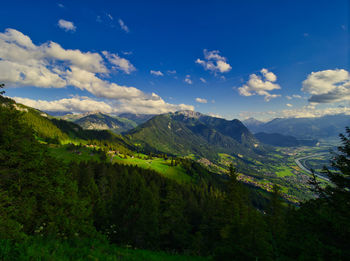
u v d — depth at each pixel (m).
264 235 14.50
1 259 5.79
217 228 33.53
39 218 11.12
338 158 12.56
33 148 13.35
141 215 28.09
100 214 27.84
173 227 38.00
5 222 7.88
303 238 10.92
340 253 9.22
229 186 33.75
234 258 13.47
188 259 13.10
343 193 11.39
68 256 7.17
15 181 11.69
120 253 9.65
